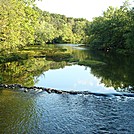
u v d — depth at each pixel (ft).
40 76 103.76
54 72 114.83
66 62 151.23
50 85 86.63
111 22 245.04
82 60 156.97
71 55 192.65
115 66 130.11
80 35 504.84
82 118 52.54
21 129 46.88
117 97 69.77
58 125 48.88
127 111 56.95
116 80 94.38
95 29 287.07
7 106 59.88
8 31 126.31
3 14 118.83
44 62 149.48
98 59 163.32
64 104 62.64
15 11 143.13
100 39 266.77
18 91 74.59
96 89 81.00
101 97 69.82
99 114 55.01
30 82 90.17
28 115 54.24
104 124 49.11
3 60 134.41
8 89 76.59
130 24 204.54
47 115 54.39
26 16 194.49
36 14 215.10
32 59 161.17
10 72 110.42
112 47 251.19
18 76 101.35
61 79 98.02
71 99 67.41
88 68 126.21
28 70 117.80
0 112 55.57
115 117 53.01
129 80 93.81
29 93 72.59
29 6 194.70
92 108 59.41
